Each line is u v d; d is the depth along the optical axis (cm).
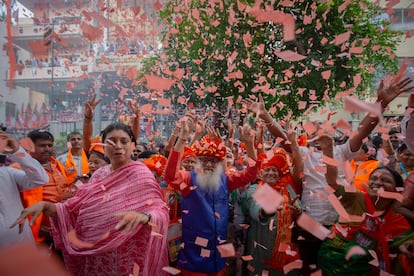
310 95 629
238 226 304
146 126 755
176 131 326
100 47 830
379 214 212
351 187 229
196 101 679
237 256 299
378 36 703
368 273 218
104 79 931
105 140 221
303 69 617
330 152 238
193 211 251
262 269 260
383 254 212
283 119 600
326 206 257
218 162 270
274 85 629
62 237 202
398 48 846
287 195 262
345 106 107
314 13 584
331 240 231
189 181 260
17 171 229
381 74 770
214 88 600
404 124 247
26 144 251
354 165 314
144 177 212
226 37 621
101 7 542
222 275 252
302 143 322
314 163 272
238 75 593
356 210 228
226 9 605
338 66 636
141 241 202
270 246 257
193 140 334
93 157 293
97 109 975
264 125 309
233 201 313
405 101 914
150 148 490
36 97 873
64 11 532
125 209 201
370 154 368
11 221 213
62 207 207
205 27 652
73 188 286
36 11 513
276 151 277
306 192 268
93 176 231
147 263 192
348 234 225
